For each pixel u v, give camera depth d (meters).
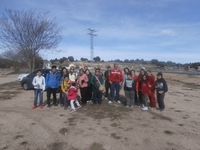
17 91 12.89
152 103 7.98
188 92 13.23
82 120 6.24
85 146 4.41
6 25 16.92
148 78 7.79
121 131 5.28
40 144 4.52
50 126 5.68
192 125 5.88
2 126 5.69
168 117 6.68
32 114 6.98
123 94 11.74
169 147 4.37
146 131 5.30
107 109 7.67
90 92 8.87
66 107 7.78
